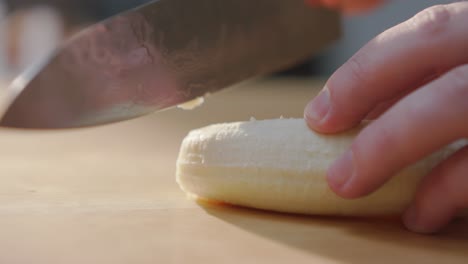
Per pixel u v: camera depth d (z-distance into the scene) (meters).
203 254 0.27
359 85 0.29
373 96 0.29
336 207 0.30
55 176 0.40
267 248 0.27
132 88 0.35
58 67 0.35
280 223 0.30
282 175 0.30
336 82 0.29
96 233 0.28
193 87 0.36
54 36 0.99
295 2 0.41
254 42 0.38
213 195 0.32
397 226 0.30
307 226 0.30
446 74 0.27
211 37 0.36
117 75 0.35
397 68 0.28
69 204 0.33
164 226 0.30
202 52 0.36
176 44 0.35
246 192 0.31
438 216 0.29
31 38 1.01
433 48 0.28
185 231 0.29
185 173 0.33
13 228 0.29
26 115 0.35
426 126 0.27
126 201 0.33
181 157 0.33
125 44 0.35
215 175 0.32
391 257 0.27
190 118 0.69
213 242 0.28
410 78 0.29
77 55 0.35
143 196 0.35
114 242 0.28
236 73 0.38
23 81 0.35
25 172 0.41
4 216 0.31
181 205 0.33
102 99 0.35
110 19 0.35
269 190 0.31
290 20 0.41
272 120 0.32
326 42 0.44
